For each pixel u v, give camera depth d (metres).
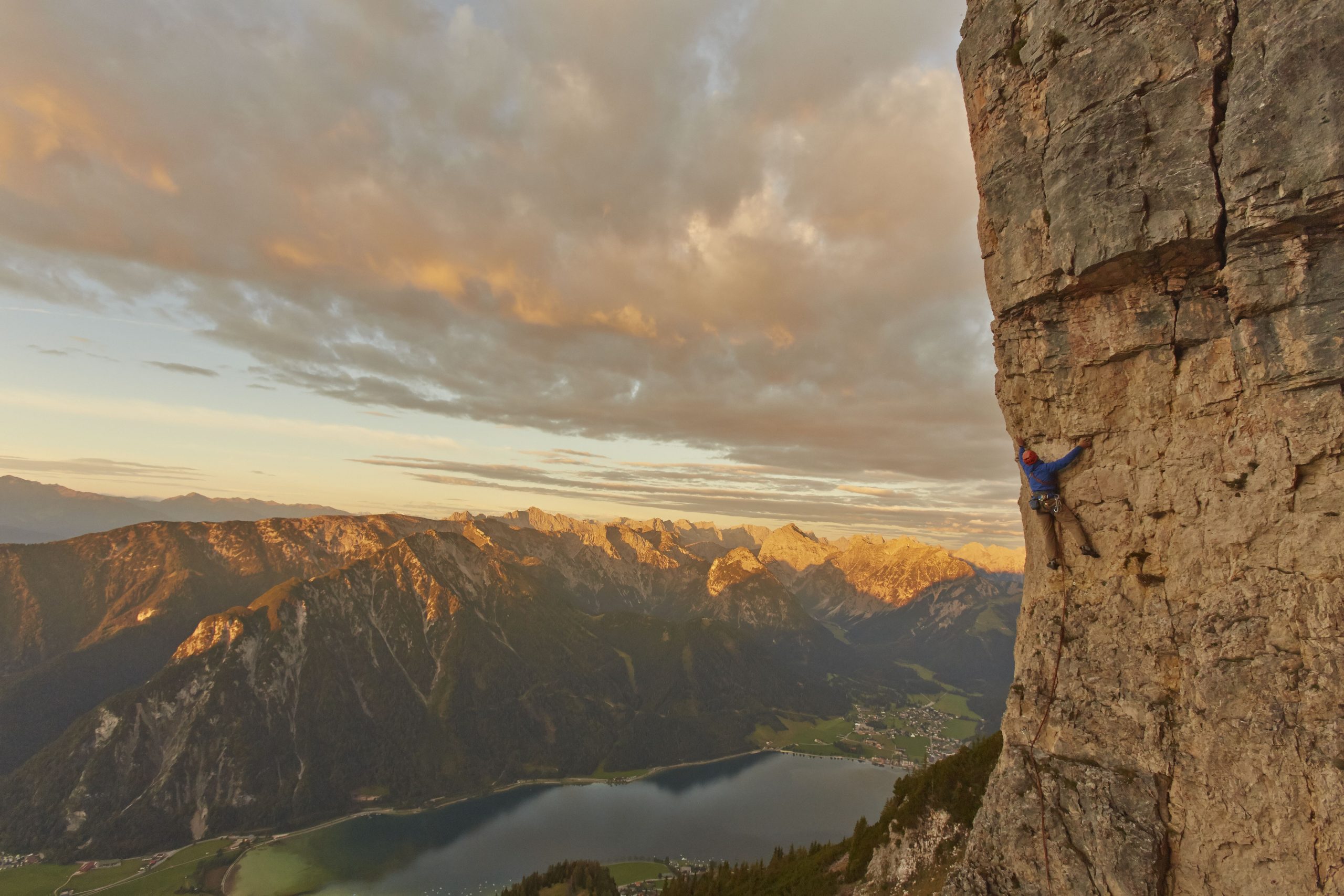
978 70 22.67
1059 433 22.22
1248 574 17.97
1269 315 17.39
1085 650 21.19
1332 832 15.52
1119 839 18.73
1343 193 15.60
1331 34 15.73
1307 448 16.94
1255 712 17.20
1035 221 21.12
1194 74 17.75
